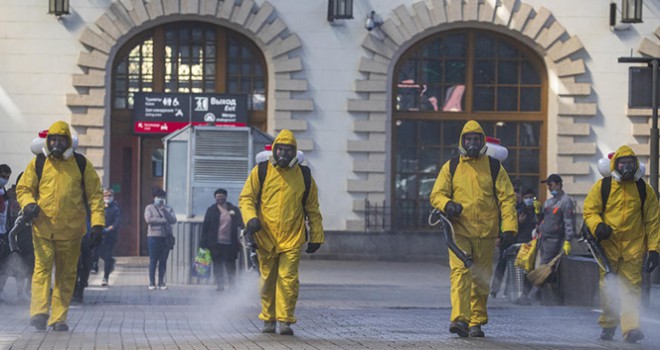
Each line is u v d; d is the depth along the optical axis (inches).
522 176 1473.9
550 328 688.4
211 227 986.1
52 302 639.8
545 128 1472.7
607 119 1464.1
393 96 1462.8
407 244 1446.9
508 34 1460.4
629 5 1433.3
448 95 1472.7
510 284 960.9
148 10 1411.2
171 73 1444.4
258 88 1451.8
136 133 1421.0
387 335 625.0
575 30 1456.7
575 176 1467.8
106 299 920.9
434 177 1470.2
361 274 1251.2
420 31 1439.5
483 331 642.2
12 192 905.5
